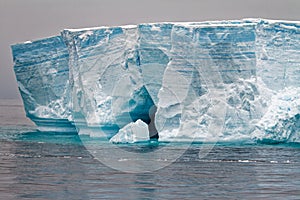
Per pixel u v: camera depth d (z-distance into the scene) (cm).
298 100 14462
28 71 17600
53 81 17262
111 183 10819
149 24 15400
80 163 12581
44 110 17575
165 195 10050
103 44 15988
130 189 10400
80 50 16175
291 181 10975
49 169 11962
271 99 14875
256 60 14900
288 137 14425
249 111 14588
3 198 9769
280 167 12081
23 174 11462
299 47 14950
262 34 15125
